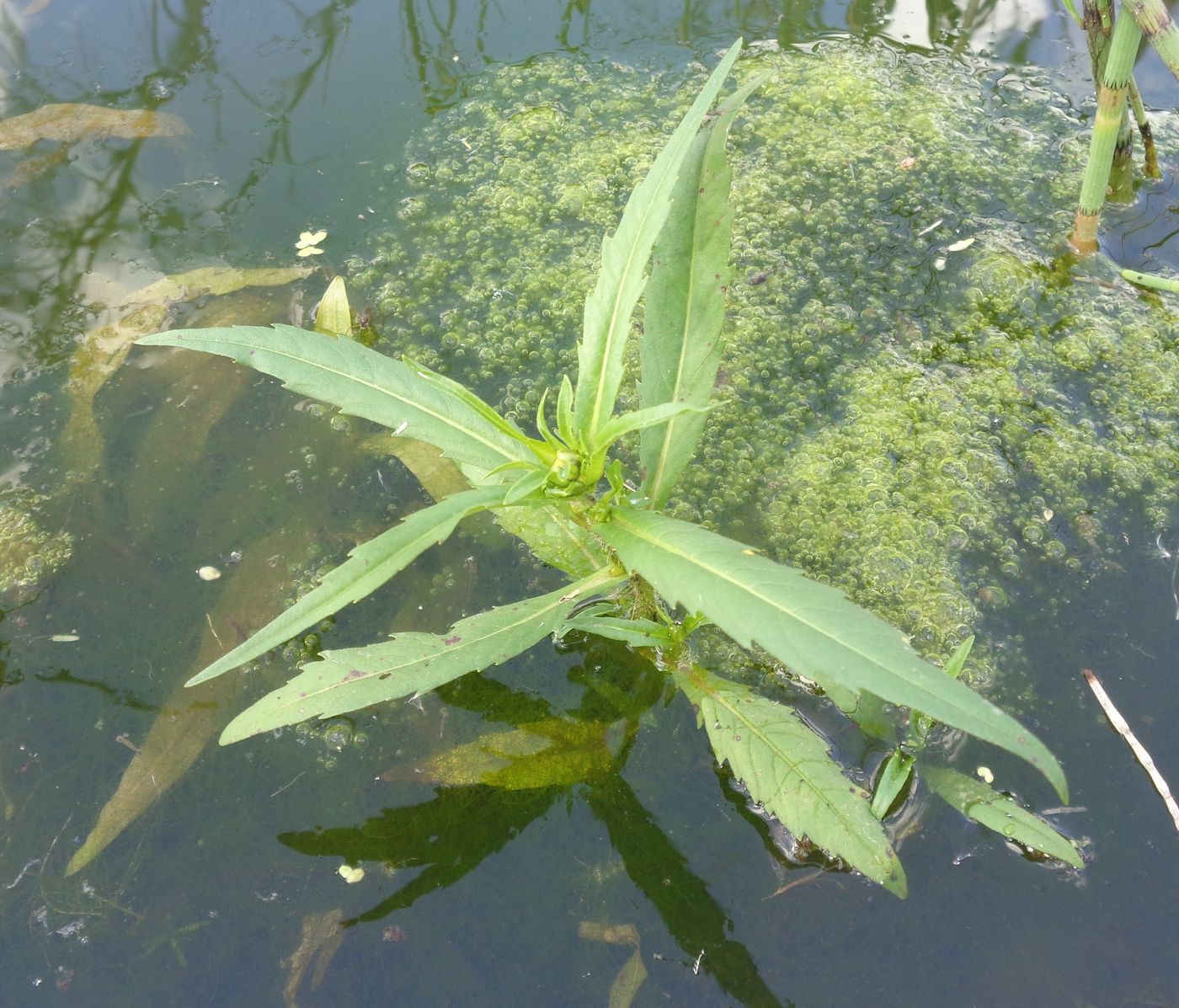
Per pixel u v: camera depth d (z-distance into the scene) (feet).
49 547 1.21
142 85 1.72
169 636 1.15
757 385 1.39
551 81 1.79
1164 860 0.97
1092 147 1.34
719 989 0.93
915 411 1.34
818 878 0.97
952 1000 0.92
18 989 0.95
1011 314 1.41
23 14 1.88
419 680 0.97
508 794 1.04
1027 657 1.11
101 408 1.34
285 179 1.61
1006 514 1.23
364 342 1.42
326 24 1.86
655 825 1.01
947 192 1.56
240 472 1.29
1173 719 1.04
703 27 1.88
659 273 1.06
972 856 0.98
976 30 1.81
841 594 0.81
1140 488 1.23
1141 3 1.18
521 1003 0.93
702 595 0.84
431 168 1.65
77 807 1.04
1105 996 0.91
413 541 0.88
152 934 0.97
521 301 1.48
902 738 1.05
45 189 1.58
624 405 1.41
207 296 1.44
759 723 1.00
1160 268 1.42
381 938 0.96
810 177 1.61
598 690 1.09
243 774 1.06
